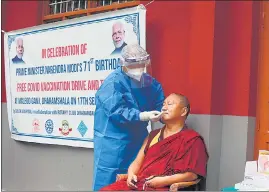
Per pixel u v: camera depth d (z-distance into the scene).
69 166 3.81
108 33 3.40
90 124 3.55
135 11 3.21
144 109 3.17
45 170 4.04
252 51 3.15
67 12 4.16
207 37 3.13
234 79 3.21
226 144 3.18
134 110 3.15
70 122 3.72
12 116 4.33
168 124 2.95
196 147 2.79
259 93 3.21
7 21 4.54
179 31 3.29
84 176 3.67
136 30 3.20
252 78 3.15
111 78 3.23
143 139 3.15
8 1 4.53
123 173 3.20
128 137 3.20
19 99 4.23
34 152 4.16
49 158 4.00
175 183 2.74
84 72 3.59
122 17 3.29
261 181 2.63
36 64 4.02
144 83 3.16
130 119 3.13
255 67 3.18
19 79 4.22
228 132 3.17
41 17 4.34
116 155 3.21
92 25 3.51
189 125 3.18
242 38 3.18
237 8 3.22
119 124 3.20
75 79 3.67
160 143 2.90
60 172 3.89
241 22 3.20
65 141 3.76
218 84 3.16
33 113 4.08
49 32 3.88
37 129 4.04
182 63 3.26
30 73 4.09
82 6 4.12
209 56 3.11
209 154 3.08
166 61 3.35
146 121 3.13
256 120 3.20
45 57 3.93
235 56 3.21
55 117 3.85
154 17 3.45
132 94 3.17
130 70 3.16
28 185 4.19
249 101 3.11
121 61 3.20
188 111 2.96
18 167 4.32
